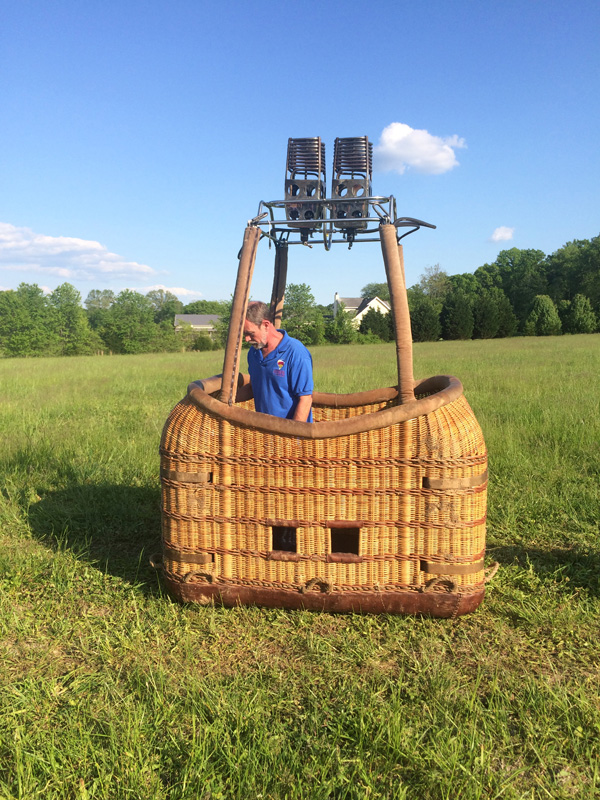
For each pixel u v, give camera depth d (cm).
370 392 414
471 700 242
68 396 1223
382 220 328
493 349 3105
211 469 312
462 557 301
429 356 2569
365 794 197
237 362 312
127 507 495
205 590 321
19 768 205
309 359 352
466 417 303
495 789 202
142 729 229
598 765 213
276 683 264
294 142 336
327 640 295
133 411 985
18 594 353
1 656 290
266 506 310
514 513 461
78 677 269
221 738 225
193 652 288
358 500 303
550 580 355
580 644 290
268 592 316
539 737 226
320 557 309
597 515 444
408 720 237
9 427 828
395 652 287
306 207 338
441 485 294
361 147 332
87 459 632
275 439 303
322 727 232
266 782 202
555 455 585
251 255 320
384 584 309
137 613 323
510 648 289
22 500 515
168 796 200
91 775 210
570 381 1211
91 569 383
